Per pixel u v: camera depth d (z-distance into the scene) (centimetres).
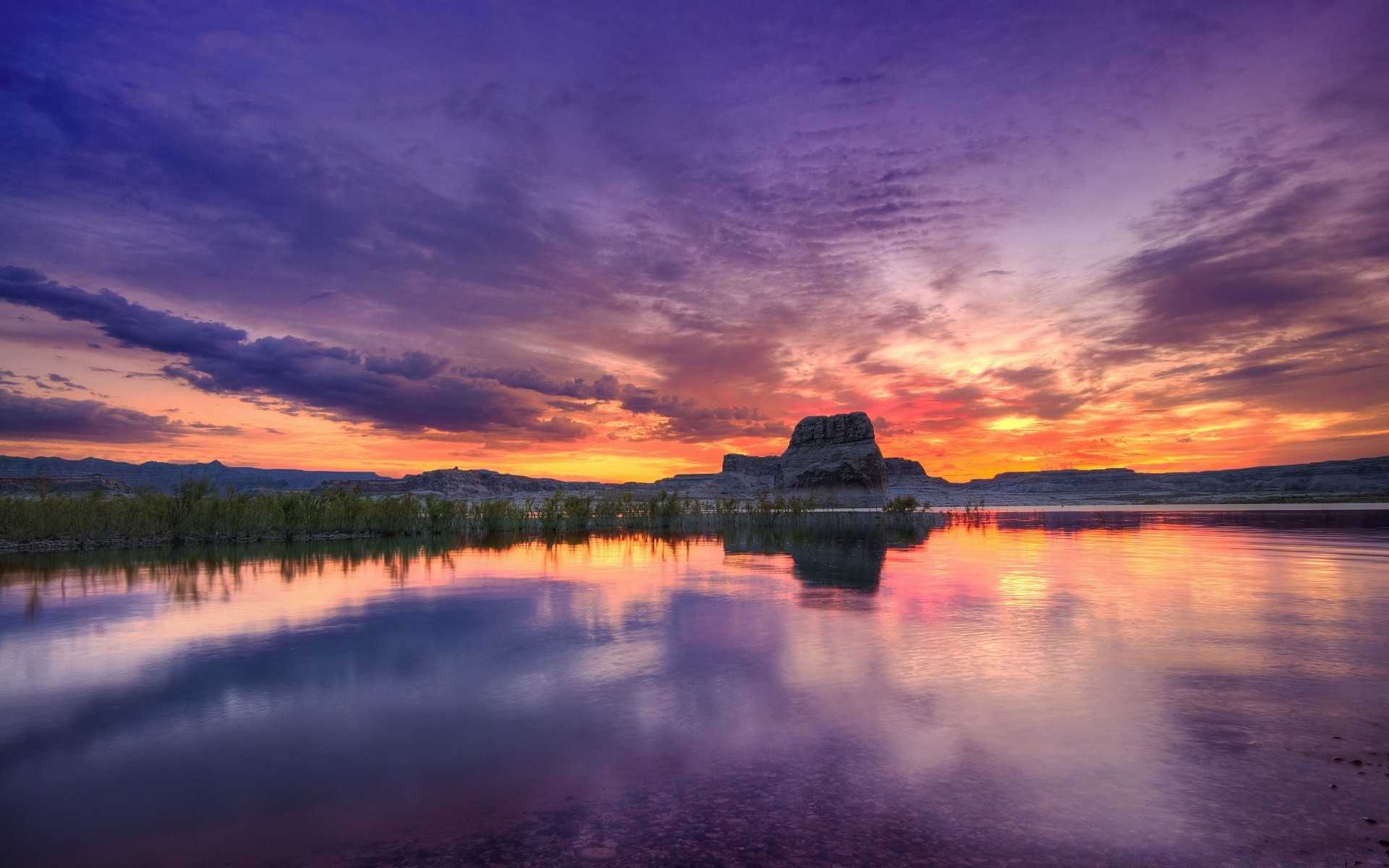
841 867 484
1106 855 501
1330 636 1242
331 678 1009
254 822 570
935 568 2427
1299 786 616
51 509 3384
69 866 503
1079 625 1353
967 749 709
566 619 1459
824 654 1122
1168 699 867
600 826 554
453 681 987
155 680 1009
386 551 3219
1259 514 7719
